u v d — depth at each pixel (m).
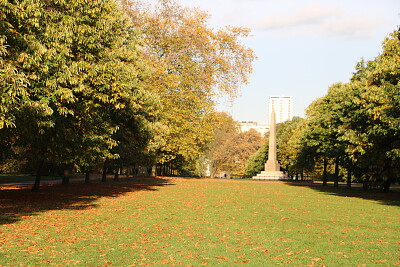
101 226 13.09
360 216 17.30
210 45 41.31
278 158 78.00
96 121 20.06
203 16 42.47
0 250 9.34
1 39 11.54
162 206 19.48
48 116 15.05
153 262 8.61
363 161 32.06
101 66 16.27
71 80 14.42
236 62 43.06
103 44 18.44
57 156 19.53
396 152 22.53
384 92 23.27
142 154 34.81
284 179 62.81
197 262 8.66
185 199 23.52
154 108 29.00
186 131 41.12
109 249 9.78
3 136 16.05
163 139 34.75
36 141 18.67
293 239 11.48
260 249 10.05
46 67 13.29
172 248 10.03
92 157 23.22
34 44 12.99
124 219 14.79
